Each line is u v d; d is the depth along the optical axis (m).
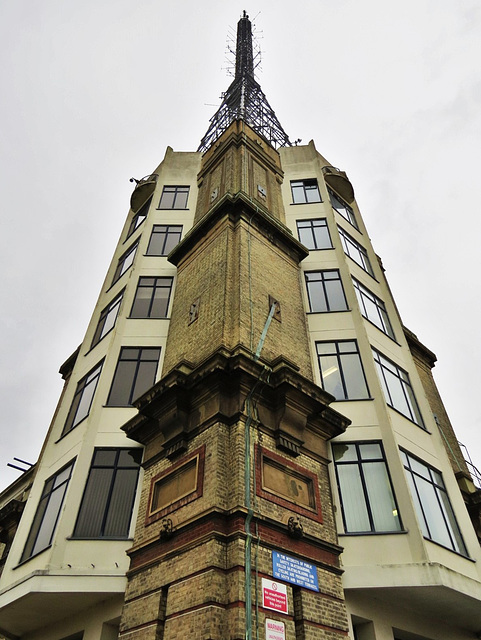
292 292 16.16
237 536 9.00
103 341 17.25
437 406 21.34
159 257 19.14
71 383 17.20
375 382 14.56
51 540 12.27
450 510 13.78
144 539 10.80
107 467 13.12
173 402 11.63
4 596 11.90
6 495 22.61
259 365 11.51
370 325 17.02
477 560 12.86
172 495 10.85
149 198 23.20
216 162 21.55
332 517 11.44
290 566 9.56
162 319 16.67
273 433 11.27
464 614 12.20
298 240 18.94
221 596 8.45
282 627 8.71
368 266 20.77
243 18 39.47
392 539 11.51
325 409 12.34
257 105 30.39
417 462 14.00
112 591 10.72
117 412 14.31
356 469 12.88
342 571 10.66
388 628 11.09
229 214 16.19
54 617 12.48
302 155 23.67
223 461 10.17
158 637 8.91
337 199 22.98
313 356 15.41
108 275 20.89
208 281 15.05
